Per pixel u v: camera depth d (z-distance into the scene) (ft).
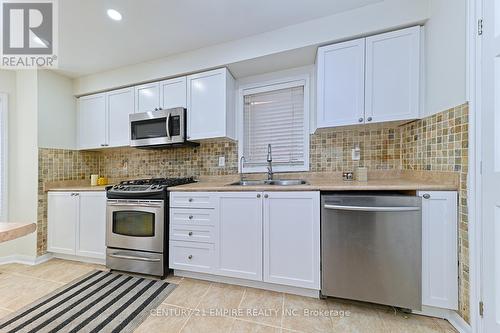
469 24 4.07
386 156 6.88
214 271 6.16
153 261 6.60
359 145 7.13
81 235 7.79
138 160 9.73
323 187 5.26
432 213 4.61
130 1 5.25
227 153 8.52
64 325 4.56
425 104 5.40
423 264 4.65
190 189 6.38
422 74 5.41
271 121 8.15
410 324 4.52
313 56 6.82
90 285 6.20
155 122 8.10
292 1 5.40
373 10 5.58
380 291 4.85
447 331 4.32
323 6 5.61
